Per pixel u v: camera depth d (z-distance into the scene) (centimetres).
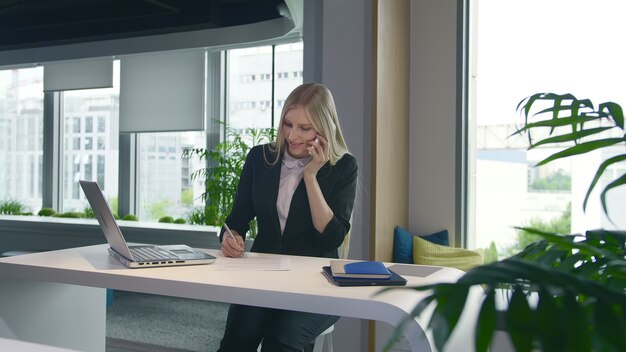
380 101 363
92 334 265
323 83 400
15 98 790
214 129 658
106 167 730
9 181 796
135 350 392
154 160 699
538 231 83
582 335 53
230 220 248
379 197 364
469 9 445
